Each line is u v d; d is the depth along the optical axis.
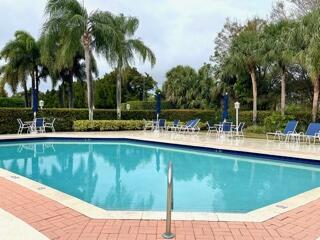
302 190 7.02
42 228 3.86
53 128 17.92
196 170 9.27
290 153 10.13
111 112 21.28
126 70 21.41
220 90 26.17
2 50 24.22
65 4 17.98
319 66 13.87
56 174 8.45
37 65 24.88
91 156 11.56
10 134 16.23
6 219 4.14
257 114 20.48
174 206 5.79
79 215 4.30
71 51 17.78
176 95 31.16
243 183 7.68
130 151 12.80
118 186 7.21
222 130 15.74
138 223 4.04
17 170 8.92
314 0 20.30
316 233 3.81
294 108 19.27
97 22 18.44
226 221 4.14
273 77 21.72
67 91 26.14
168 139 14.27
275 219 4.24
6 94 30.25
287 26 17.12
